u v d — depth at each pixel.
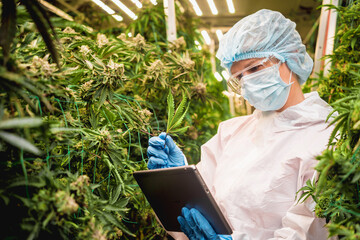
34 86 0.76
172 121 1.36
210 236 1.12
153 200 1.27
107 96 1.25
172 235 1.49
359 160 0.77
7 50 0.68
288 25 1.44
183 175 1.11
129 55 1.74
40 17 0.73
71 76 1.25
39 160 0.88
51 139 0.90
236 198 1.37
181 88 1.78
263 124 1.49
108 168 1.20
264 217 1.31
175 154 1.40
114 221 0.96
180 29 2.60
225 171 1.52
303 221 1.16
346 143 0.83
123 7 2.17
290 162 1.31
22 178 0.76
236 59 1.44
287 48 1.41
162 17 2.42
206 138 2.27
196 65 2.15
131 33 2.40
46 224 0.77
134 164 1.43
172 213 1.25
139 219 1.46
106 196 1.15
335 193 0.82
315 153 1.26
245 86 1.43
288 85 1.40
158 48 1.98
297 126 1.39
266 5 2.83
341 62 1.67
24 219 0.72
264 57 1.41
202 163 1.68
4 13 0.69
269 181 1.33
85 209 0.90
